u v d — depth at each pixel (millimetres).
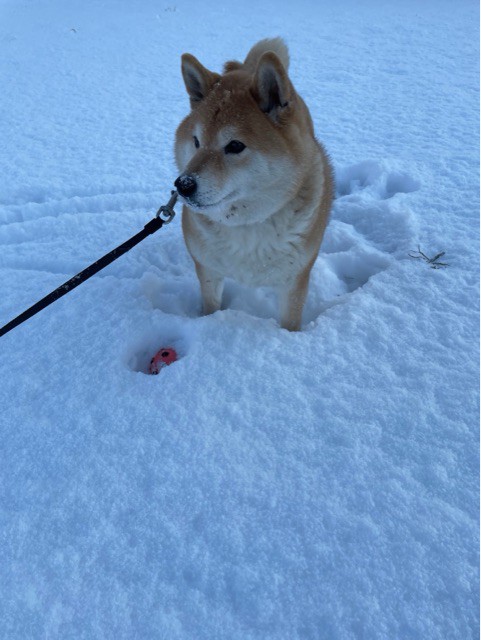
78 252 1142
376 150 1504
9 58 2646
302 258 827
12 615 559
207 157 700
